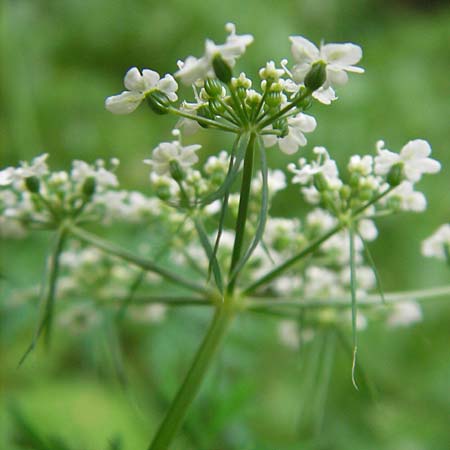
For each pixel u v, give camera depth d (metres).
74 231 0.06
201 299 0.07
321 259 0.07
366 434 0.11
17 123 0.15
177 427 0.06
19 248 0.10
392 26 0.18
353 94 0.14
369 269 0.07
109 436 0.10
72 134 0.15
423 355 0.12
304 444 0.07
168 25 0.16
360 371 0.07
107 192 0.07
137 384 0.11
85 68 0.17
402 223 0.13
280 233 0.07
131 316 0.08
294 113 0.05
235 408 0.07
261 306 0.06
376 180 0.06
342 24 0.18
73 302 0.08
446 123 0.14
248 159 0.05
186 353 0.09
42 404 0.10
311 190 0.06
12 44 0.15
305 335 0.08
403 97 0.14
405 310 0.07
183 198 0.06
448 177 0.14
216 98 0.05
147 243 0.09
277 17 0.16
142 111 0.15
